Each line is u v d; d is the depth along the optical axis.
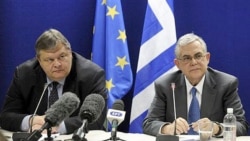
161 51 3.74
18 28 4.01
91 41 4.06
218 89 3.00
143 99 3.76
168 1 3.76
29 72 3.17
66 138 2.55
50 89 3.12
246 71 3.91
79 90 3.11
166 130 2.66
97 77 3.14
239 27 3.90
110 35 3.82
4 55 4.02
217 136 2.57
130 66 3.92
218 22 3.92
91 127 2.83
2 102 4.04
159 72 3.73
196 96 3.01
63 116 2.11
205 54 2.96
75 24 4.05
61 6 4.04
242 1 3.87
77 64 3.19
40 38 2.95
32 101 3.16
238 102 2.99
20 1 4.00
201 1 3.93
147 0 3.94
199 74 2.93
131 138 2.61
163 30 3.74
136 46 4.05
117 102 2.28
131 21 4.05
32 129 2.61
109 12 3.83
